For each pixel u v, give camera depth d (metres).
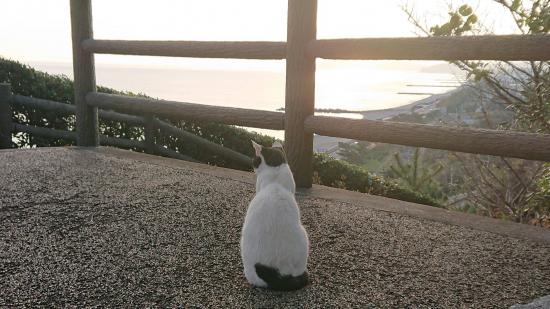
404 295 1.92
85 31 5.39
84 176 4.02
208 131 7.36
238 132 7.16
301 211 3.17
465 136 3.11
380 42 3.38
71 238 2.52
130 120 6.97
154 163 4.68
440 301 1.88
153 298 1.84
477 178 7.00
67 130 7.39
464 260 2.33
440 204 6.39
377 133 3.46
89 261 2.21
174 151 7.40
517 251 2.48
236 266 2.17
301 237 1.86
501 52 2.93
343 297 1.88
